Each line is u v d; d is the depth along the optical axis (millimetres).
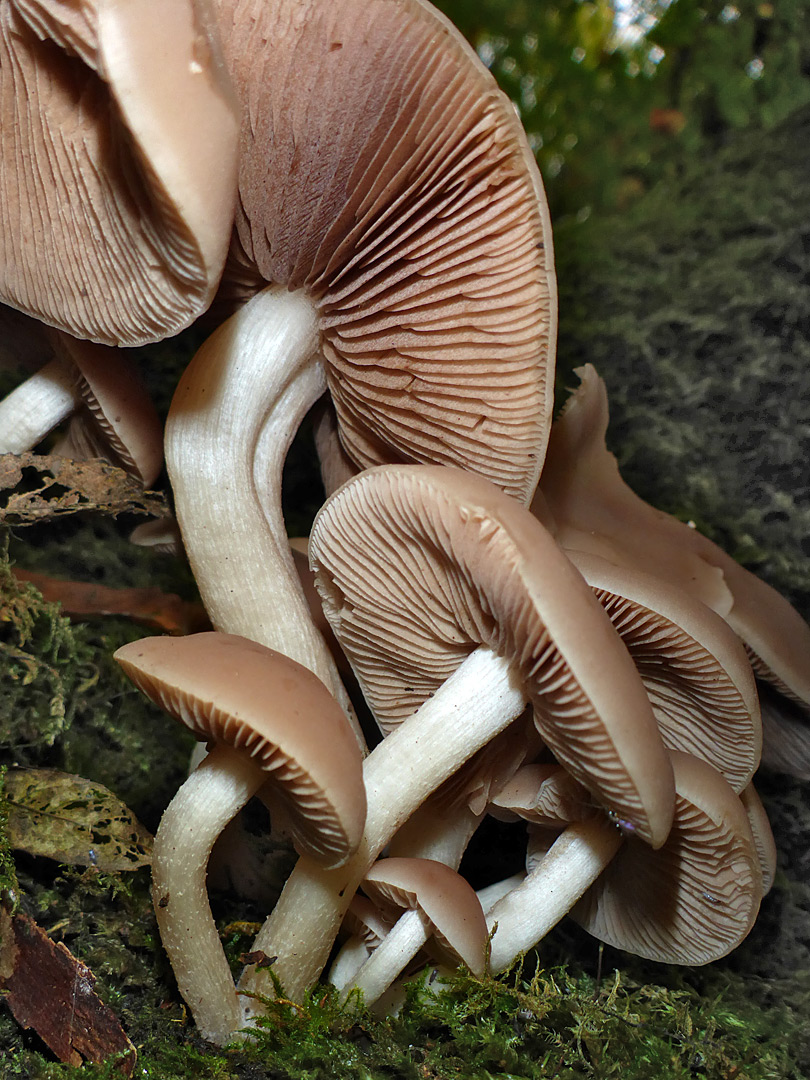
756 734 109
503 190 97
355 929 107
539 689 93
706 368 154
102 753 125
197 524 112
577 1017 103
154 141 79
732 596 122
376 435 126
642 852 112
